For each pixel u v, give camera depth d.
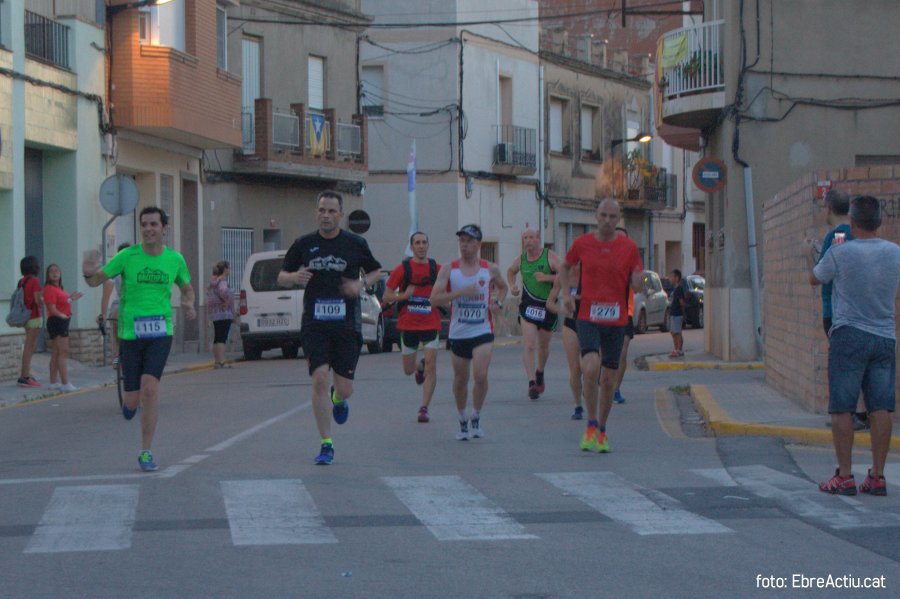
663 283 45.72
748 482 10.09
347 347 11.26
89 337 25.02
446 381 20.11
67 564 7.37
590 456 11.64
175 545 7.85
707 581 6.94
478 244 12.55
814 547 7.77
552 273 16.66
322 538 8.05
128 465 11.24
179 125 26.89
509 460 11.40
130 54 26.20
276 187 34.25
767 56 23.83
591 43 49.97
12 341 21.55
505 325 42.31
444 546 7.83
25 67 22.56
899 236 13.22
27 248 24.17
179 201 29.89
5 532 8.30
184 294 11.28
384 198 41.25
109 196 21.98
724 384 18.11
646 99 54.03
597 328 11.72
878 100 23.86
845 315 9.36
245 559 7.47
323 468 10.91
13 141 22.08
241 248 32.94
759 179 23.89
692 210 57.69
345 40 36.88
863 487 9.50
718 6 25.16
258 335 26.89
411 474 10.57
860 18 23.83
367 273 11.31
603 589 6.77
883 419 9.37
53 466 11.35
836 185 13.55
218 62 30.66
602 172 50.00
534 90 45.16
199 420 15.02
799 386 14.75
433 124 40.75
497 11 42.75
